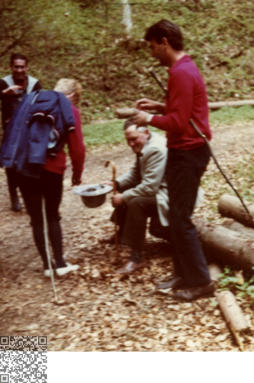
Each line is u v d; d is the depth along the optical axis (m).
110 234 4.99
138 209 4.04
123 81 13.18
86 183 7.08
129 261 4.18
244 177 6.44
